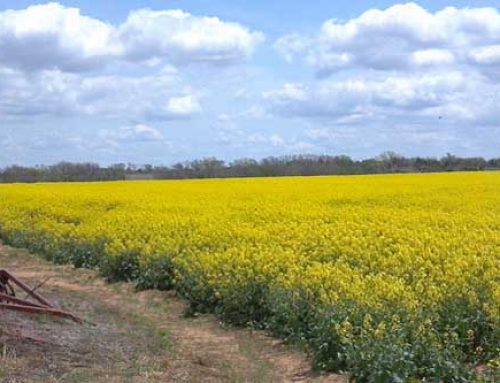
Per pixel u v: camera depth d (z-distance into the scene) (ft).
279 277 39.37
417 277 38.91
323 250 48.26
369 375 28.22
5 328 29.73
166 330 40.01
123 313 43.93
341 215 73.92
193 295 44.86
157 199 102.73
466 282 35.65
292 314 36.22
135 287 52.95
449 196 99.50
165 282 51.62
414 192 108.37
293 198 102.32
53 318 34.68
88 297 50.21
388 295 33.35
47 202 101.86
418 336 29.12
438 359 28.02
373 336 29.22
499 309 30.99
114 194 115.44
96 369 27.35
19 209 94.89
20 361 26.25
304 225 62.23
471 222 66.44
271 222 68.44
